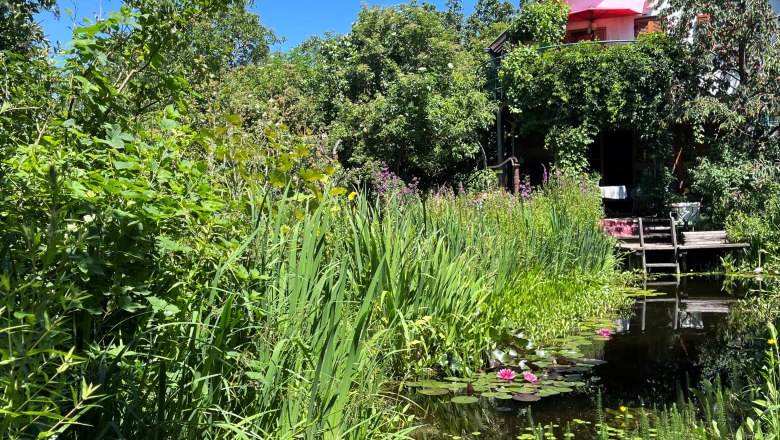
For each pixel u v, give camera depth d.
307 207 3.84
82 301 2.17
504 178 17.77
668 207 15.44
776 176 13.62
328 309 3.16
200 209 2.66
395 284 4.93
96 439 2.11
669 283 11.98
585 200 11.74
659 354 6.03
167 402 2.42
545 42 18.66
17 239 2.09
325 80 19.34
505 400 4.54
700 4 14.88
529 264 7.87
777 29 14.59
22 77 3.01
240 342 2.91
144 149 2.69
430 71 19.03
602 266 11.27
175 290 2.66
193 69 4.46
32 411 1.67
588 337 6.77
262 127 5.02
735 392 4.09
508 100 17.14
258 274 2.99
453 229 6.27
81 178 2.36
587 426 3.96
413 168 18.17
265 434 2.54
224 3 3.88
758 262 12.84
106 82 2.81
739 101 14.46
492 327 5.51
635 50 15.96
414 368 5.01
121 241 2.28
